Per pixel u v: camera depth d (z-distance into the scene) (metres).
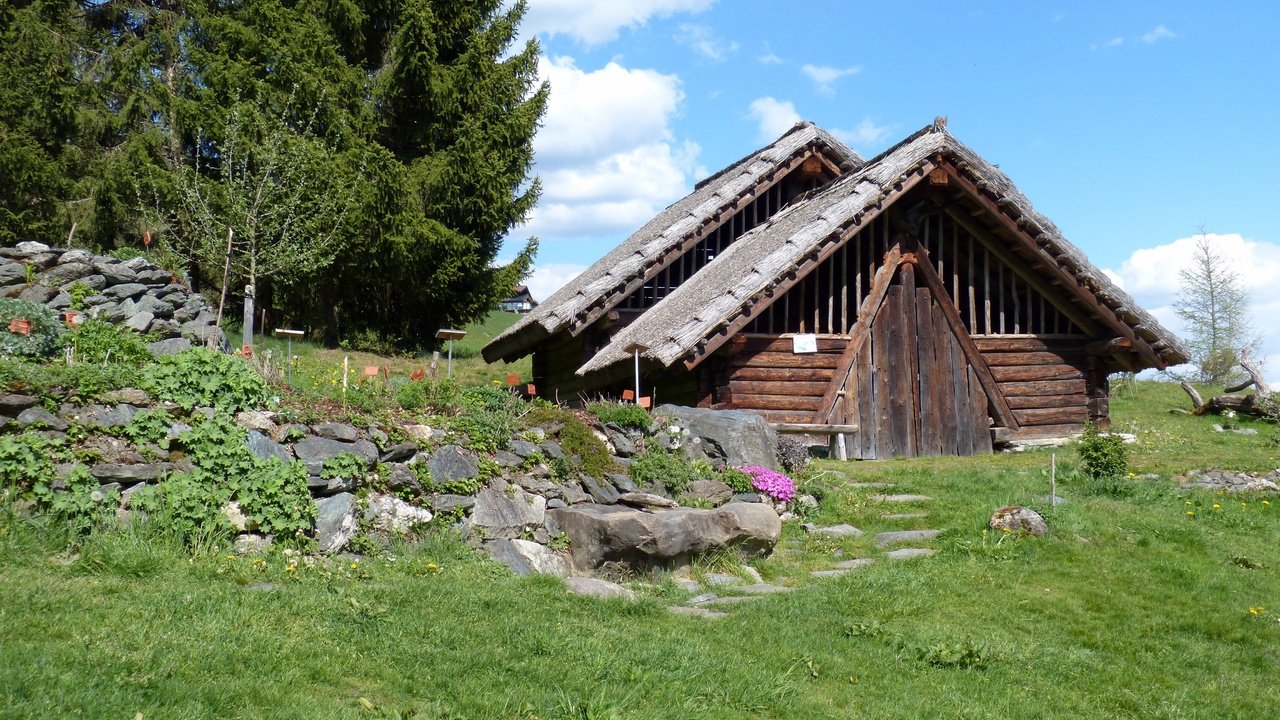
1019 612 9.48
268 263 20.00
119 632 6.16
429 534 9.63
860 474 15.51
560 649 7.11
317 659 6.34
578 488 11.16
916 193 19.25
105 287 15.49
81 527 7.79
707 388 17.95
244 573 7.86
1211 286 43.44
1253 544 12.05
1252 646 8.90
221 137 27.22
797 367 18.53
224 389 9.12
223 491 8.52
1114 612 9.54
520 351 25.00
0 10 29.83
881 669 7.74
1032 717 7.02
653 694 6.49
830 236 17.75
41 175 28.41
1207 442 20.59
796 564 11.23
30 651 5.61
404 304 31.59
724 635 8.12
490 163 30.16
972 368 19.44
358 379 12.70
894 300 19.17
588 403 13.22
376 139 30.44
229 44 28.83
